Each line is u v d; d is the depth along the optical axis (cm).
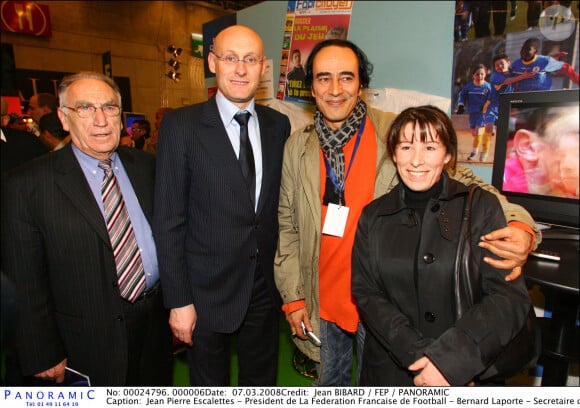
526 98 147
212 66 141
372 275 113
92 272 126
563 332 140
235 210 137
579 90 133
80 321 128
